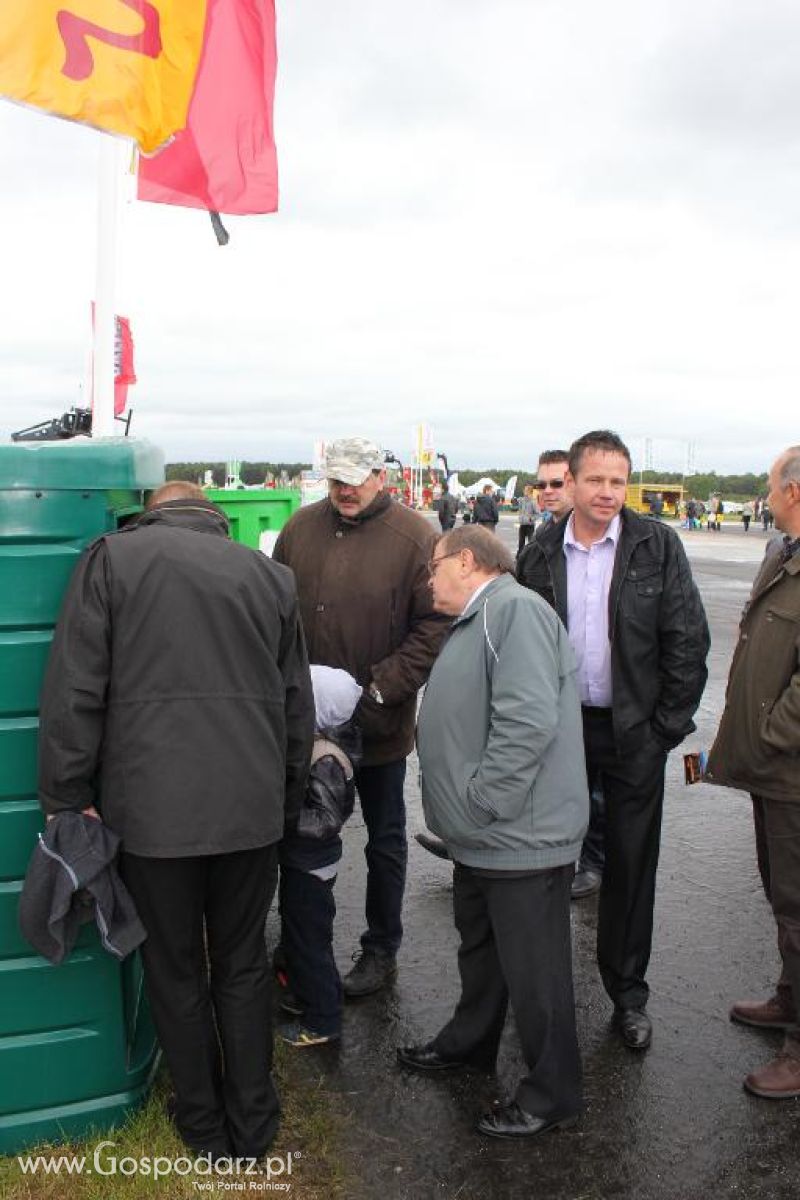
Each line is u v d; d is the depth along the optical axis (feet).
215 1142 9.01
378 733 11.96
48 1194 8.47
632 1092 10.23
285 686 8.97
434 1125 9.67
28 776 8.58
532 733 8.68
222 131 14.26
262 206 14.74
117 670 8.06
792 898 10.09
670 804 19.85
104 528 8.67
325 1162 9.05
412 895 15.26
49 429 14.55
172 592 8.10
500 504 221.87
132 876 8.36
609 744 11.09
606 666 11.01
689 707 10.87
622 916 11.18
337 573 12.08
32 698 8.52
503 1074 10.58
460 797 9.09
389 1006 11.93
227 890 8.76
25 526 8.39
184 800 8.07
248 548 8.80
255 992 9.06
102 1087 9.20
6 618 8.41
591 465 10.39
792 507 10.16
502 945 9.30
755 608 10.53
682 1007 11.92
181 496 9.04
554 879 9.27
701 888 15.43
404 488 143.95
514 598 9.05
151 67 12.89
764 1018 11.46
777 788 10.02
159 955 8.57
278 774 8.68
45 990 8.88
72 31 12.03
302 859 10.51
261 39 14.32
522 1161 9.16
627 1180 8.92
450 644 9.50
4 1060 8.88
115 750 8.11
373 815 12.41
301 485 56.75
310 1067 10.60
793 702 9.66
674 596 10.62
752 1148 9.38
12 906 8.67
